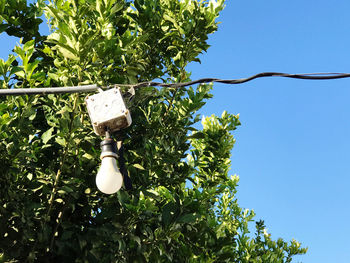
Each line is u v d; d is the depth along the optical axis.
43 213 5.31
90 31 4.86
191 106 6.25
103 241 5.40
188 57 6.40
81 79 5.15
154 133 6.13
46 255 5.47
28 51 4.97
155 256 5.73
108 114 3.59
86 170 5.41
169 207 5.85
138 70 5.74
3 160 4.84
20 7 6.00
